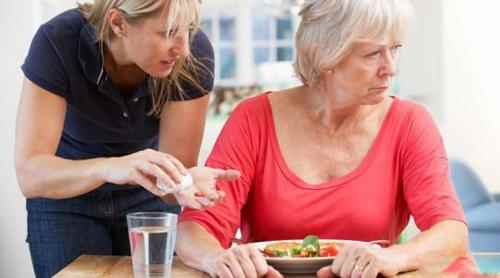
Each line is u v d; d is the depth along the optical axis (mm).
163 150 2084
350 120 1924
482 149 5578
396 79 5719
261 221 1936
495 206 4375
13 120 3320
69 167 1769
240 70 6184
